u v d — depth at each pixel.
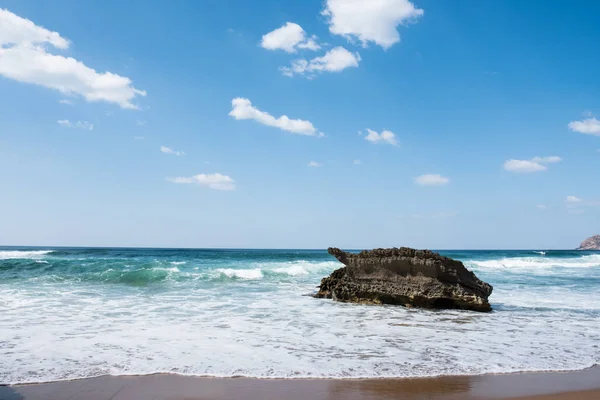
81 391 6.23
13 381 6.59
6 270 25.28
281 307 14.80
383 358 8.23
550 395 6.46
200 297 16.91
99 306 14.20
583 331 11.20
